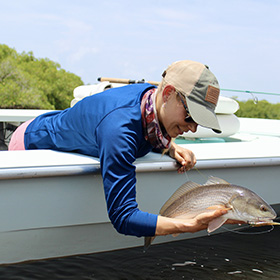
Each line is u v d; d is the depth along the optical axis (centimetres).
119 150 180
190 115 177
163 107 186
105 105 195
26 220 198
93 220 210
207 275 223
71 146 215
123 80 313
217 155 232
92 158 209
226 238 267
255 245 259
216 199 184
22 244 206
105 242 227
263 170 246
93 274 216
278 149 255
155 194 220
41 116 241
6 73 2514
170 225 178
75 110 211
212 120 178
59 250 216
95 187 206
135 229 179
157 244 251
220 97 295
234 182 239
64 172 196
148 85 203
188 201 188
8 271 209
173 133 191
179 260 237
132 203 181
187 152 219
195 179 228
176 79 180
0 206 192
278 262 240
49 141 224
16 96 2494
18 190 193
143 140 195
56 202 200
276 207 260
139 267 226
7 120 347
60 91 2728
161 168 214
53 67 2770
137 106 189
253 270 231
